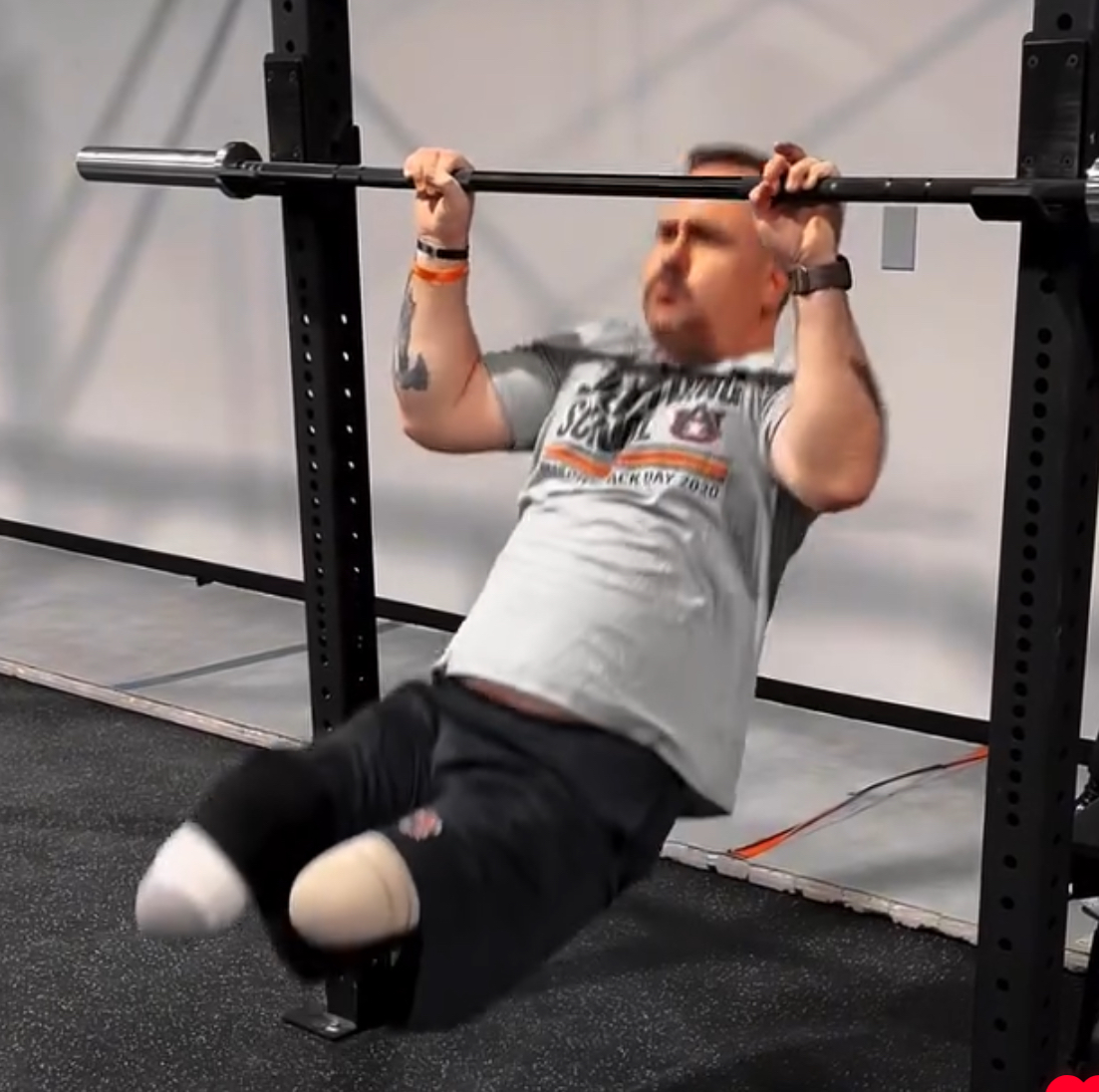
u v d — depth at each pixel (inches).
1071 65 61.0
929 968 110.6
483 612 70.3
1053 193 60.6
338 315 91.5
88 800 141.3
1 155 214.5
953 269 140.9
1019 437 65.4
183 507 209.8
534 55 162.2
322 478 93.4
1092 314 63.7
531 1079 98.8
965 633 148.3
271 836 61.9
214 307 197.8
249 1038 103.5
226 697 164.1
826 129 145.0
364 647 96.7
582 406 73.1
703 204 70.3
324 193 89.2
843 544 153.8
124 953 114.3
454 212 72.9
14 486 229.6
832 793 138.5
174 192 197.3
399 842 60.3
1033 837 68.2
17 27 207.5
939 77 137.6
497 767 65.3
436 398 75.2
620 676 66.3
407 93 173.8
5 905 121.6
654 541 67.7
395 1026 62.6
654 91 154.9
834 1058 100.2
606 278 162.1
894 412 147.5
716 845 128.3
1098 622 138.9
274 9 87.0
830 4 142.2
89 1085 98.4
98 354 213.2
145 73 196.4
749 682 70.1
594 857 64.7
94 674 172.4
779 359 71.1
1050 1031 71.9
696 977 110.2
